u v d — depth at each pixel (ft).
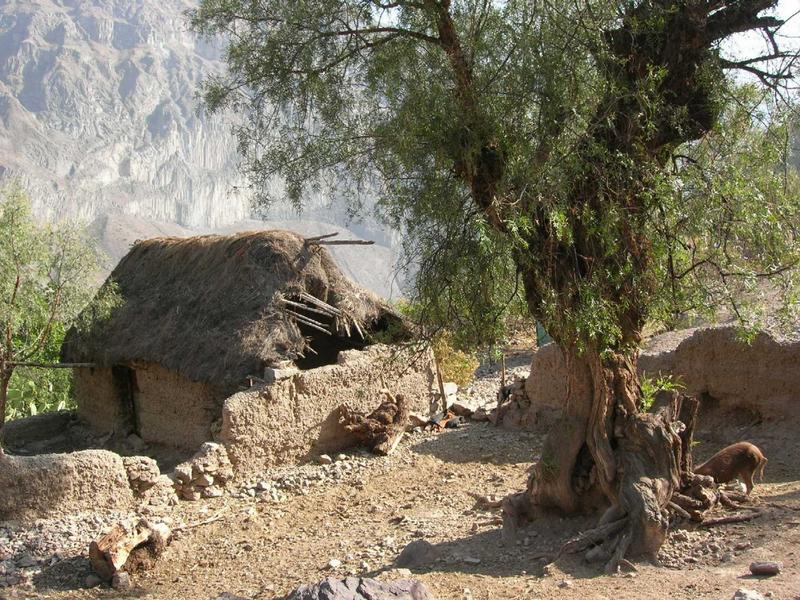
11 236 37.68
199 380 42.42
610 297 23.99
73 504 33.86
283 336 43.42
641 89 22.38
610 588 21.58
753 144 23.27
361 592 19.53
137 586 28.91
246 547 31.58
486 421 47.50
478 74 24.31
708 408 37.65
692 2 23.04
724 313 41.83
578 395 25.93
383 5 26.86
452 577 23.94
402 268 24.89
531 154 22.76
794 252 22.54
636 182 22.41
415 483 38.09
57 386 63.46
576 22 22.74
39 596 28.09
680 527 25.05
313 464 42.24
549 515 26.78
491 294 24.31
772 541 23.27
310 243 46.85
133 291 50.19
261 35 28.91
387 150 26.55
